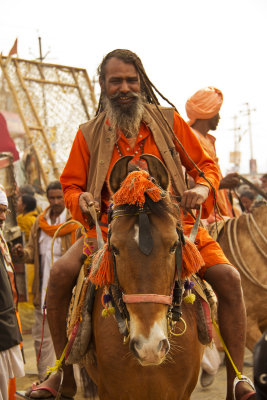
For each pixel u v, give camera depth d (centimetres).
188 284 294
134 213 260
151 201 263
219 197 589
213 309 323
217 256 323
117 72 327
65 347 332
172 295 267
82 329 310
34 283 597
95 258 291
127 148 332
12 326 399
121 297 268
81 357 313
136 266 248
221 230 547
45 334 566
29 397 343
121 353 284
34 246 604
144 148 333
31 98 1290
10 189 693
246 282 529
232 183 584
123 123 326
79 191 341
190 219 340
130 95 328
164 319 248
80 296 315
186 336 294
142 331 239
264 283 525
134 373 283
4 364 392
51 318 331
